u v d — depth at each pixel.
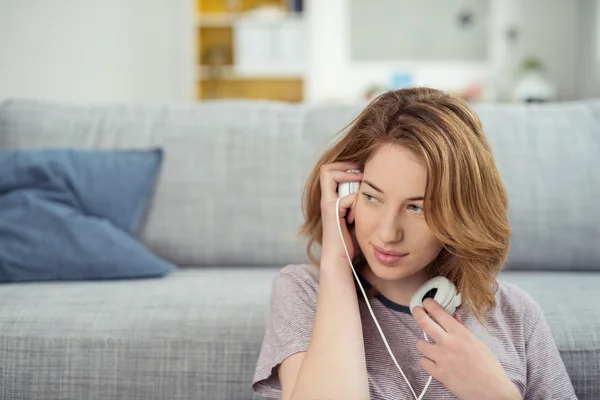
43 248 1.57
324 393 0.83
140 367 1.26
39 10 5.19
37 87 5.24
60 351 1.27
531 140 1.79
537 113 1.85
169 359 1.27
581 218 1.72
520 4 5.26
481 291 0.91
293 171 1.79
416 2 5.26
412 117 0.89
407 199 0.87
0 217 1.60
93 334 1.28
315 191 1.03
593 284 1.51
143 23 5.36
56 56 5.25
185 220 1.76
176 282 1.53
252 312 1.31
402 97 0.95
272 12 5.22
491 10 5.27
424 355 0.92
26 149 1.80
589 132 1.81
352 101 5.30
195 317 1.30
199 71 5.27
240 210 1.77
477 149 0.89
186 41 5.32
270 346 0.97
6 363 1.27
